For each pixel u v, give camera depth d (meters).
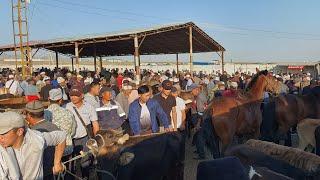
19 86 15.20
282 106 11.31
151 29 23.23
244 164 4.98
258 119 9.95
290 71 54.38
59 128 5.88
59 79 14.21
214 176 4.62
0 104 9.41
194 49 33.47
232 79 21.02
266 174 4.54
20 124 3.97
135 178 5.86
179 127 9.43
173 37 27.66
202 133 9.52
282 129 11.40
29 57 27.53
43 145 4.32
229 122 9.19
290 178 4.52
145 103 7.59
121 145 5.70
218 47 31.12
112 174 5.47
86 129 6.97
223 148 9.15
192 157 10.91
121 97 10.49
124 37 23.11
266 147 5.44
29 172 4.25
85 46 31.50
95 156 5.48
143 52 37.25
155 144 6.17
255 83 10.33
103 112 8.10
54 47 29.41
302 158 4.91
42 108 5.54
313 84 16.83
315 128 7.99
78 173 6.59
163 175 6.40
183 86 20.45
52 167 5.24
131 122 7.55
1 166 3.91
